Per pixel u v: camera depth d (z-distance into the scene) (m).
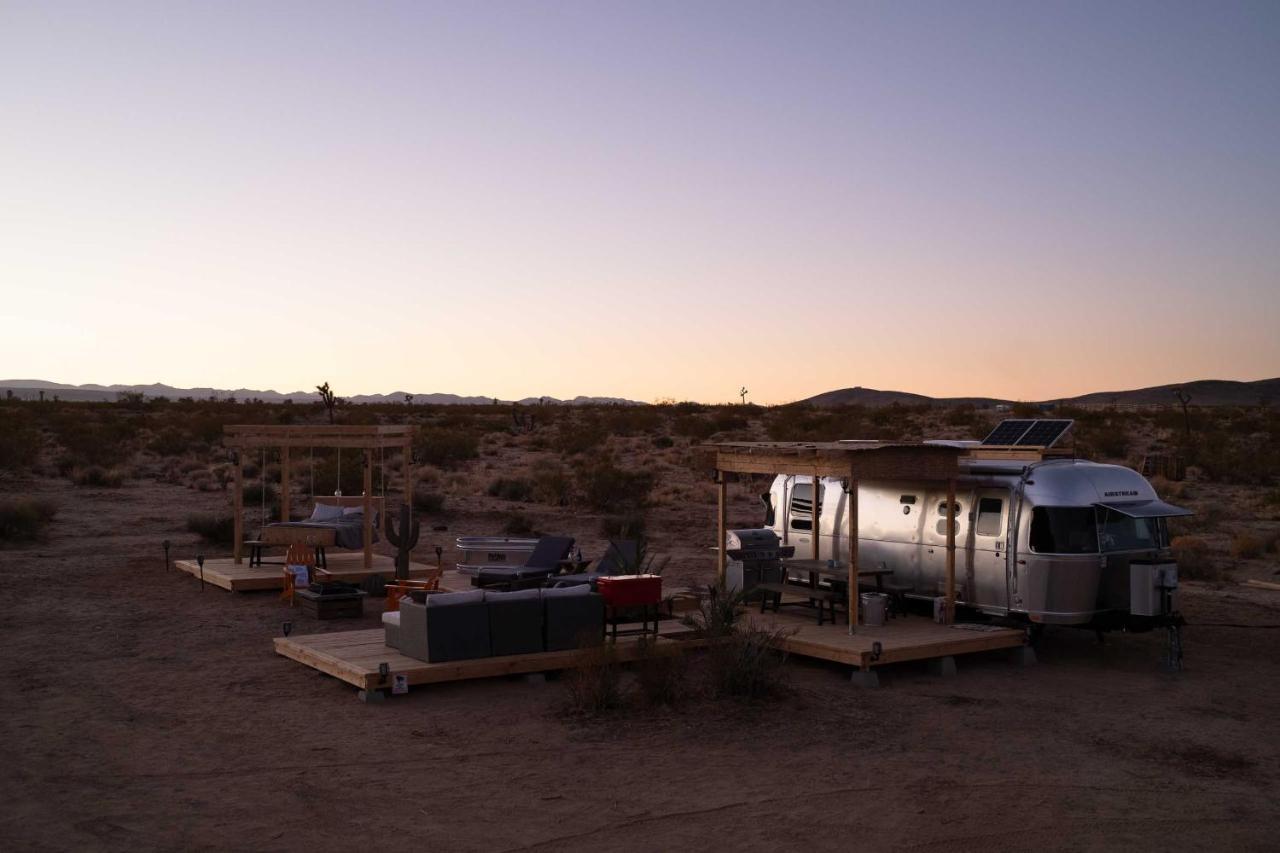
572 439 47.91
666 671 10.48
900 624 12.95
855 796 7.76
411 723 9.48
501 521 26.08
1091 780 8.26
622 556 13.59
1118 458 41.22
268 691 10.53
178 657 12.00
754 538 14.60
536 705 10.14
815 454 12.70
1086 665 12.54
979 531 12.93
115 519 24.56
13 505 21.67
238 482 17.80
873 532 14.23
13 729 9.12
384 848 6.67
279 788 7.76
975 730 9.62
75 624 13.73
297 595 15.12
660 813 7.36
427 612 10.60
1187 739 9.48
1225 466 35.75
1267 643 13.89
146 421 57.38
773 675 10.82
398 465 36.84
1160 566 12.03
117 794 7.56
